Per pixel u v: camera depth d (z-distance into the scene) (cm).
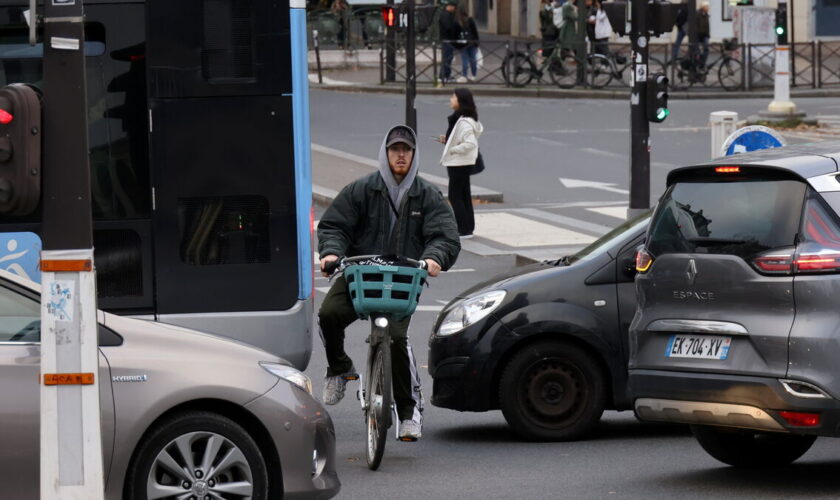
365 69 7994
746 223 1363
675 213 1426
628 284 1681
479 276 3153
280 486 1233
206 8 1656
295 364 1686
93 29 1656
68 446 1029
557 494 1403
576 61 7019
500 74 7156
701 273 1373
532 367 1675
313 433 1244
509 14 10819
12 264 1647
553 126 5756
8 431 1140
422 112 6156
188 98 1659
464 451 1645
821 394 1291
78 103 1037
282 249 1673
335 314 1569
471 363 1672
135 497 1183
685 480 1462
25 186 1018
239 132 1667
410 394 1577
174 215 1662
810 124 5572
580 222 3828
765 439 1515
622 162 4891
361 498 1399
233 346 1247
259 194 1670
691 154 4975
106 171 1659
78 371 1031
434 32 7250
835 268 1302
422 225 1603
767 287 1327
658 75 3023
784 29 5559
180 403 1193
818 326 1297
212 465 1205
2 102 1015
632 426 1802
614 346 1669
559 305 1669
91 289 1037
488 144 5291
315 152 5028
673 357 1388
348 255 1622
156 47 1655
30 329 1176
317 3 8250
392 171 1595
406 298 1488
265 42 1666
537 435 1680
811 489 1405
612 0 3044
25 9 1647
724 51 7025
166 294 1662
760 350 1323
